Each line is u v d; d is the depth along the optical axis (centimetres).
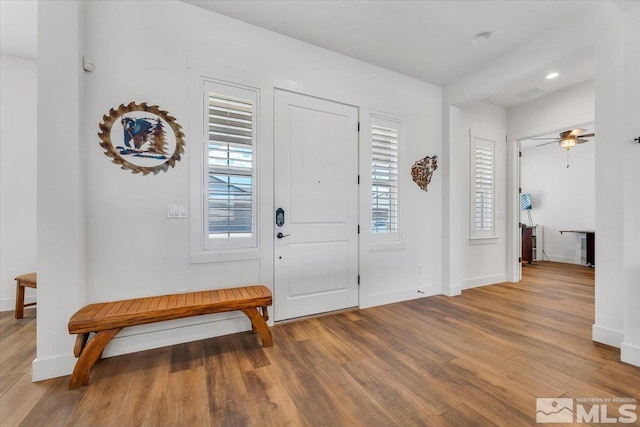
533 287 415
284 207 276
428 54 308
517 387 172
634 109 201
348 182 314
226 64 248
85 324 172
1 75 309
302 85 284
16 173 315
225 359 206
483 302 344
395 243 345
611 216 223
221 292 231
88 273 203
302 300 287
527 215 694
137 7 217
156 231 223
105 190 207
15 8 239
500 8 237
